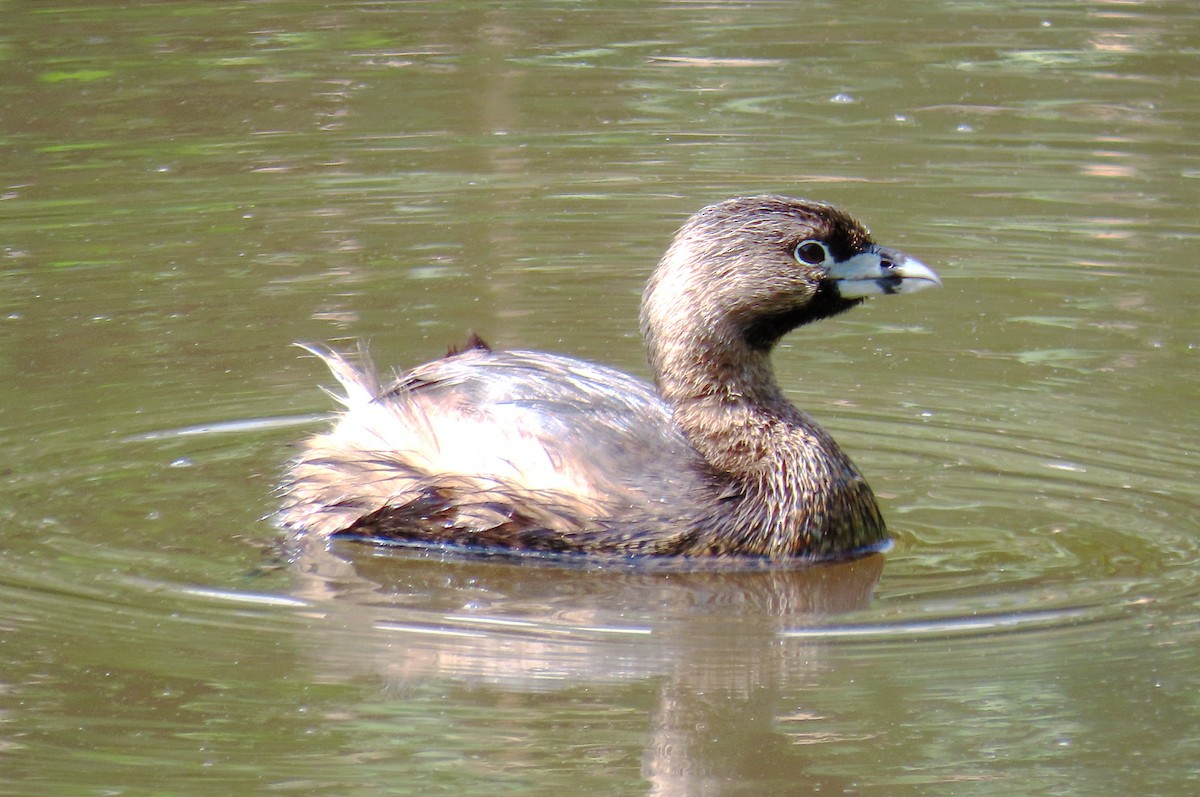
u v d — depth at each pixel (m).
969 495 11.41
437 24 23.48
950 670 8.98
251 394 13.02
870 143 18.77
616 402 11.08
